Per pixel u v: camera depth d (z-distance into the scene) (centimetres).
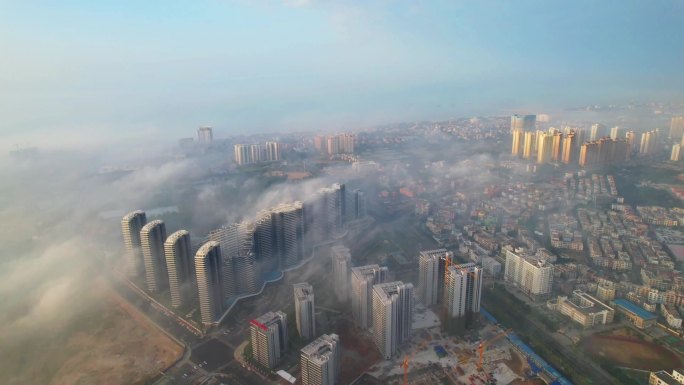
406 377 19538
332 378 18512
